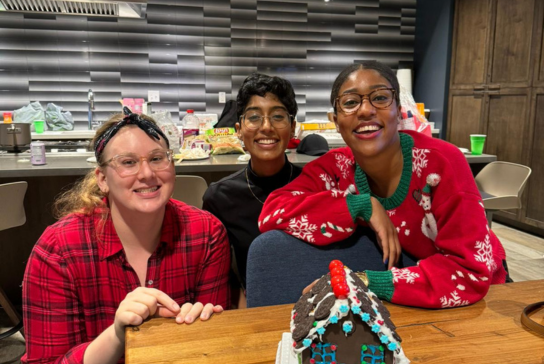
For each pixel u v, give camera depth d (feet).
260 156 4.97
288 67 17.34
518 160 13.64
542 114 12.73
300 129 11.17
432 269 3.02
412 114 7.16
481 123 15.07
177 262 3.69
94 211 3.52
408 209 3.55
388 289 2.97
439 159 3.32
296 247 3.60
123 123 3.29
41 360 3.28
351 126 3.34
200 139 9.82
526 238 12.92
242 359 2.35
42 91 15.39
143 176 3.20
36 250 3.34
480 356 2.37
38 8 12.37
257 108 4.86
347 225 3.50
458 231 3.11
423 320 2.78
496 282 3.86
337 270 2.26
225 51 16.65
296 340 2.14
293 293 3.55
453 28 16.12
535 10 12.80
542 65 12.67
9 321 7.82
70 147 11.83
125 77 15.93
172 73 16.31
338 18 17.49
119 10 12.73
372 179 3.78
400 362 2.16
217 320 2.81
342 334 2.13
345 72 3.38
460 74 15.97
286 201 3.73
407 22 18.22
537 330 2.62
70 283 3.34
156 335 2.62
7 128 9.58
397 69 18.53
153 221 3.44
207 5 16.20
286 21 17.02
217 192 5.33
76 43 15.35
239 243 5.30
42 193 8.34
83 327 3.47
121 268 3.46
